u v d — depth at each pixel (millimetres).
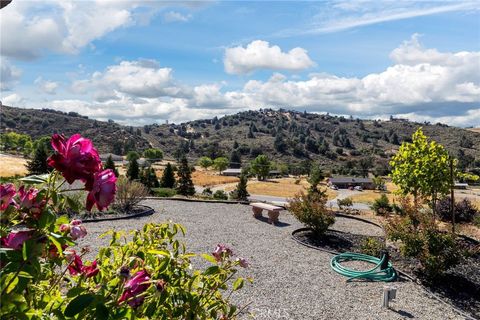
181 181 31203
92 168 1255
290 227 12617
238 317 5441
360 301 6582
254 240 10484
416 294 7145
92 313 1313
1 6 1312
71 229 1458
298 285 7129
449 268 8070
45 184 1302
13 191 1239
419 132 12523
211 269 1965
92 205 1288
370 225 14367
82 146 1290
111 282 1521
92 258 7133
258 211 13836
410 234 8148
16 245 1236
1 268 1180
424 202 12789
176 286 1902
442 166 11992
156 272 1766
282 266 8266
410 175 12367
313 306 6188
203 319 1876
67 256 1735
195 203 16547
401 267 8719
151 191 22734
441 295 7281
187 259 2191
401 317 6035
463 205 16156
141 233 2154
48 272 1692
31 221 1283
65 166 1218
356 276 7801
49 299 1474
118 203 13430
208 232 11023
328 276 7832
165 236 2219
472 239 12000
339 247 10492
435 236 7902
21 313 1171
